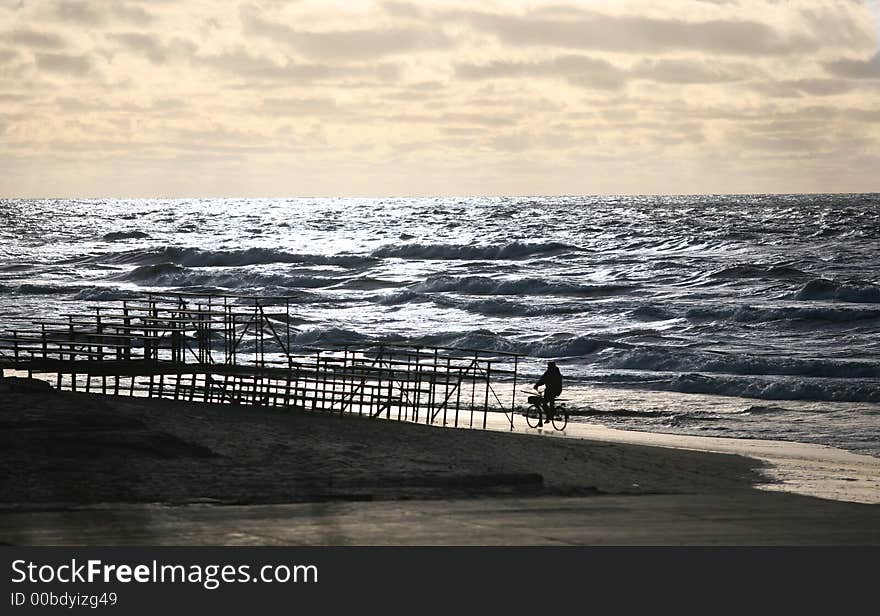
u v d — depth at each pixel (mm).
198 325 65125
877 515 33812
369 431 48625
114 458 37625
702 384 85375
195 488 33938
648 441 59781
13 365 55875
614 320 135250
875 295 143000
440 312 147000
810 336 117938
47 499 31844
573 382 89062
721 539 29031
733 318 131500
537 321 136375
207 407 52750
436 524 29969
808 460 52594
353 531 28688
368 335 117688
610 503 35125
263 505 32125
